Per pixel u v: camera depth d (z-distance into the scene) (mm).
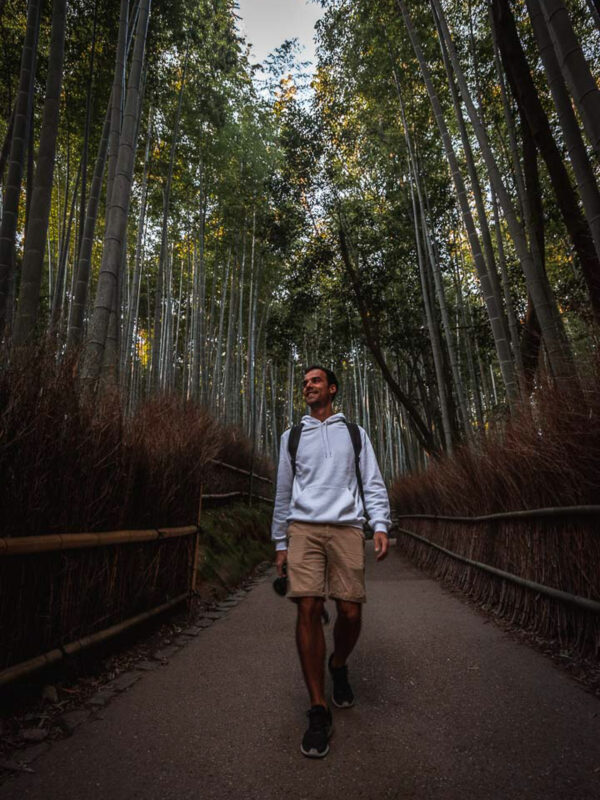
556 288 7488
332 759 1650
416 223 9711
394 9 8836
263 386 16938
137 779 1534
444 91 9500
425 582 6070
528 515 3242
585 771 1498
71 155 9930
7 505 1995
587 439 2555
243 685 2408
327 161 11336
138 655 2936
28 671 2006
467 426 8602
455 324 12133
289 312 13648
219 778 1538
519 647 2926
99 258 12727
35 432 2129
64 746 1755
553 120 7758
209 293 17219
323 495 2070
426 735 1803
